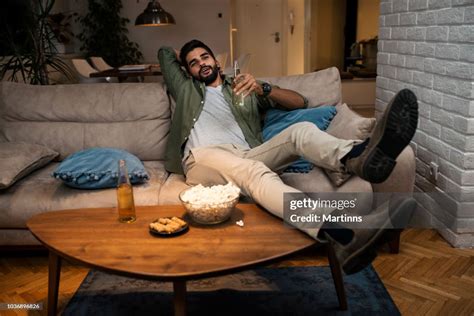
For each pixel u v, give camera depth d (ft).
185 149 7.85
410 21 8.52
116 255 4.51
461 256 7.16
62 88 8.92
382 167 4.91
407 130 4.82
